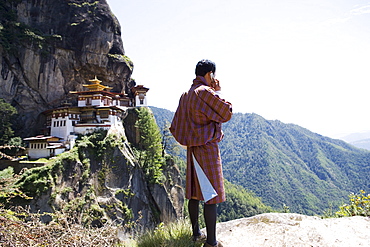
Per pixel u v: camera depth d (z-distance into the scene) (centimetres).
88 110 3816
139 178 3503
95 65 4769
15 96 4075
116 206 2952
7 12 4219
